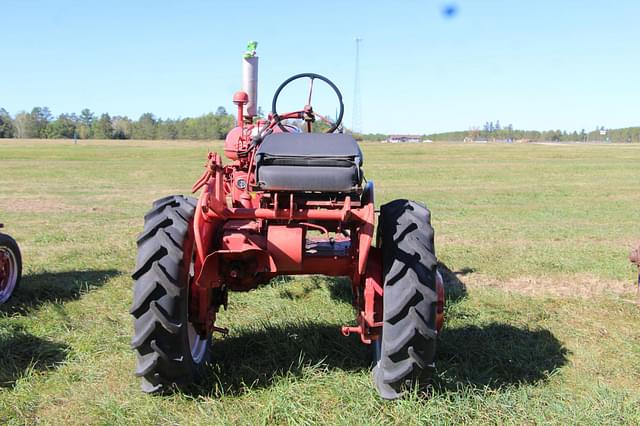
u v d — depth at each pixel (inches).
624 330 204.8
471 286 265.7
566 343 191.2
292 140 147.8
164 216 142.9
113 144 3073.3
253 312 214.1
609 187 845.2
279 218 140.4
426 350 135.6
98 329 193.6
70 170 1172.5
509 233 419.2
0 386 150.8
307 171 138.4
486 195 722.2
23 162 1445.6
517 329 201.9
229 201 212.4
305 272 153.5
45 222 461.4
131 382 153.6
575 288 264.4
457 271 295.1
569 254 338.6
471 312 222.4
